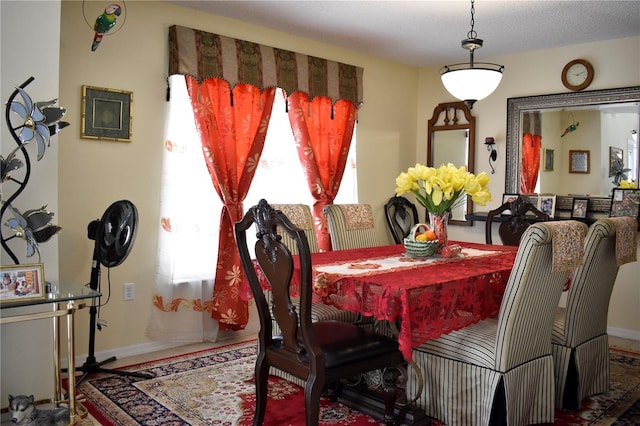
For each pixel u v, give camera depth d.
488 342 2.45
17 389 2.62
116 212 2.96
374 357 2.36
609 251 2.78
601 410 2.81
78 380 3.07
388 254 3.16
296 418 2.67
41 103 2.33
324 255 3.11
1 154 2.51
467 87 3.26
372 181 5.20
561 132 4.63
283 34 4.36
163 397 2.91
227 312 3.92
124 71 3.51
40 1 2.60
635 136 4.24
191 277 3.85
